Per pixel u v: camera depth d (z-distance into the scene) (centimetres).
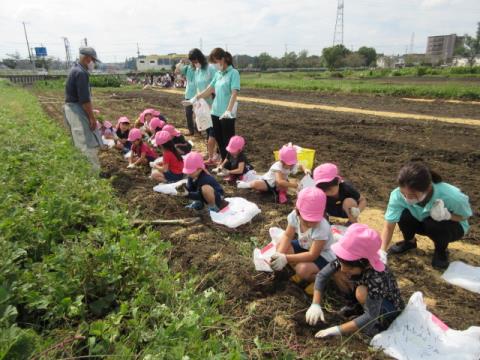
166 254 432
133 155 784
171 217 529
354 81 3531
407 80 3569
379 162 793
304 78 4591
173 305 315
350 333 310
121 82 4453
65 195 455
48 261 326
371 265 301
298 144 955
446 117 1385
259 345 284
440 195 391
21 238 373
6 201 426
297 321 329
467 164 769
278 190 580
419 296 321
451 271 398
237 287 369
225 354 263
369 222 525
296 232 416
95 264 327
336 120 1298
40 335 267
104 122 995
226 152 746
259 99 2203
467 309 346
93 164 702
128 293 325
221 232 486
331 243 373
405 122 1232
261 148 927
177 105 1925
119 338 276
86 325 271
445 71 4453
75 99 683
